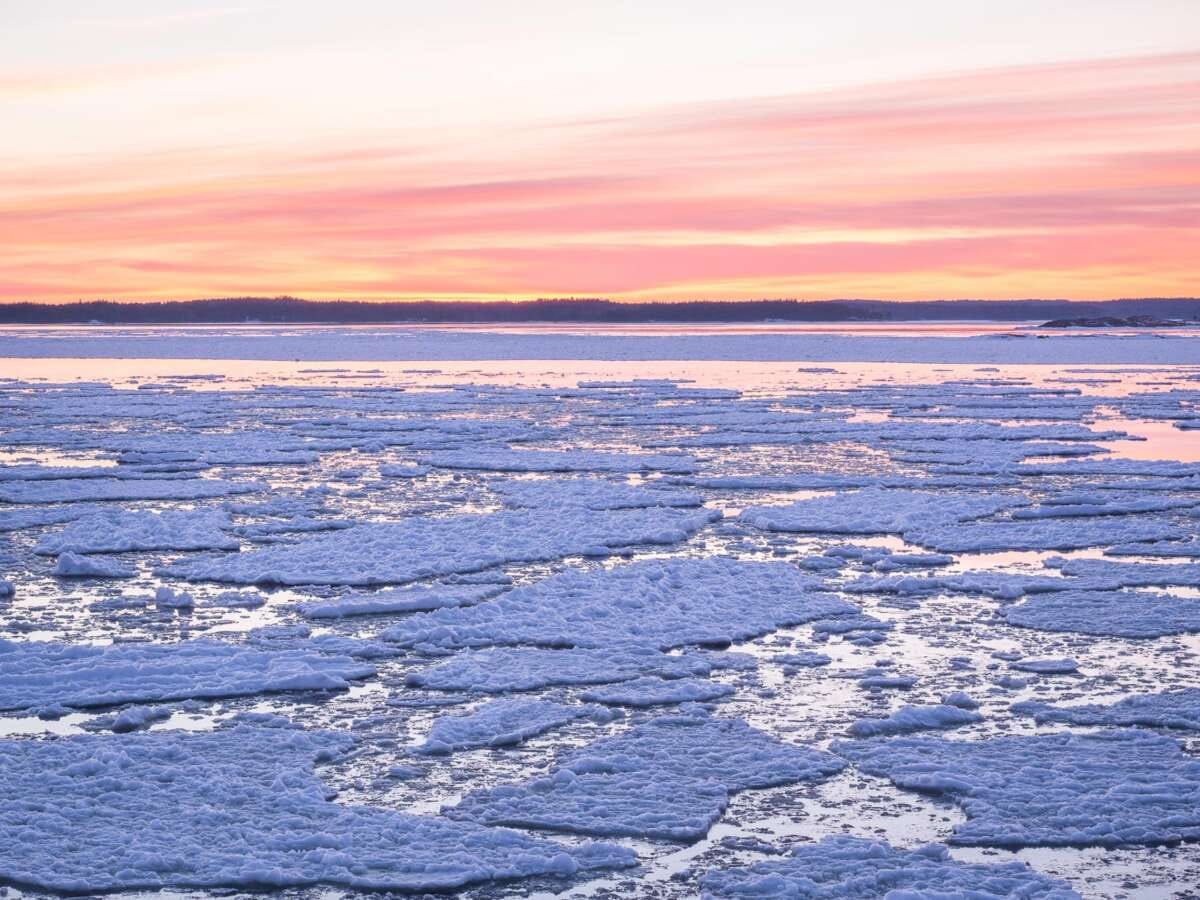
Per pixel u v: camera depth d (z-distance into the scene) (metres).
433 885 5.95
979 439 25.56
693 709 8.52
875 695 8.84
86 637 10.27
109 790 7.03
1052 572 12.79
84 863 6.14
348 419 29.80
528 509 16.72
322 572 12.58
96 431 26.98
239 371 52.34
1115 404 33.91
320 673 9.09
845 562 13.38
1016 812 6.74
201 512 16.08
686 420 29.47
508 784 7.21
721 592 11.70
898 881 5.99
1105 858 6.28
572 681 9.11
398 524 15.16
